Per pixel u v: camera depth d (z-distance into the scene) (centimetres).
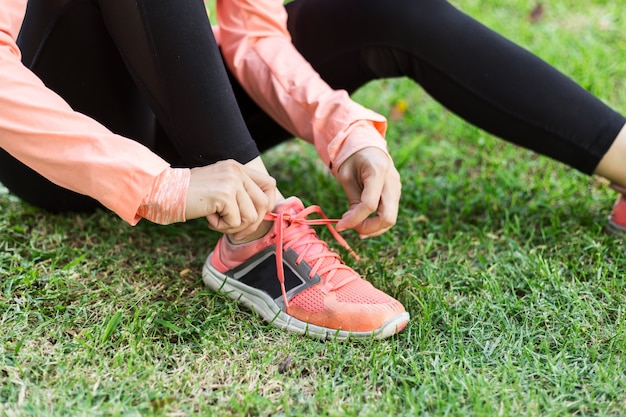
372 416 104
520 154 188
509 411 106
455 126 201
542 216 159
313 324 123
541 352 121
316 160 190
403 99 216
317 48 149
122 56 121
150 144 148
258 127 154
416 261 146
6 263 139
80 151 104
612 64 220
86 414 103
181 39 113
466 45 140
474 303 131
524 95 140
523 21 250
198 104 115
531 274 140
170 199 107
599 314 128
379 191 121
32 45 127
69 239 151
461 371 113
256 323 126
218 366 116
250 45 141
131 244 151
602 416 105
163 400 106
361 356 118
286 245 124
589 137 140
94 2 124
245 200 111
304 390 112
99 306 129
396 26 142
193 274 143
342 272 126
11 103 102
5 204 161
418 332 124
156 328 124
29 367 112
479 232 154
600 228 150
